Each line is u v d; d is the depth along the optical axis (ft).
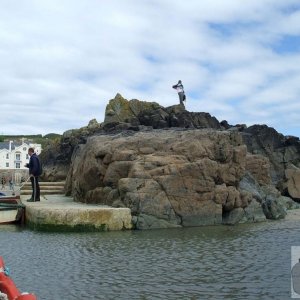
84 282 40.04
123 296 35.94
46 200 91.35
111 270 44.32
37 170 86.69
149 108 160.76
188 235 66.28
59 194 109.81
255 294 36.35
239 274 42.63
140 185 74.84
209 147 82.58
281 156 147.54
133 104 160.76
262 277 41.52
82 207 72.33
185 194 77.15
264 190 106.73
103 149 82.94
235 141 88.38
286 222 84.23
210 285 38.96
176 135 85.30
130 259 49.26
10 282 28.40
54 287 38.47
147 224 72.95
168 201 75.77
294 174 129.70
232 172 84.94
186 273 43.06
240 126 157.79
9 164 345.72
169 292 36.96
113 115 156.97
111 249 54.90
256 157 109.19
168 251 53.67
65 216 68.28
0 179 211.00
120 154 80.38
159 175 76.38
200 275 42.29
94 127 154.61
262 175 109.19
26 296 25.95
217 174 81.61
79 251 53.57
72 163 108.58
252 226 77.51
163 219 74.95
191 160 80.12
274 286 38.60
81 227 68.64
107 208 70.54
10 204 77.97
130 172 76.95
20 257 50.08
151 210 74.02
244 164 88.12
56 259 49.19
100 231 69.51
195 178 78.18
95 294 36.50
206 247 56.39
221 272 43.39
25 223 77.25
